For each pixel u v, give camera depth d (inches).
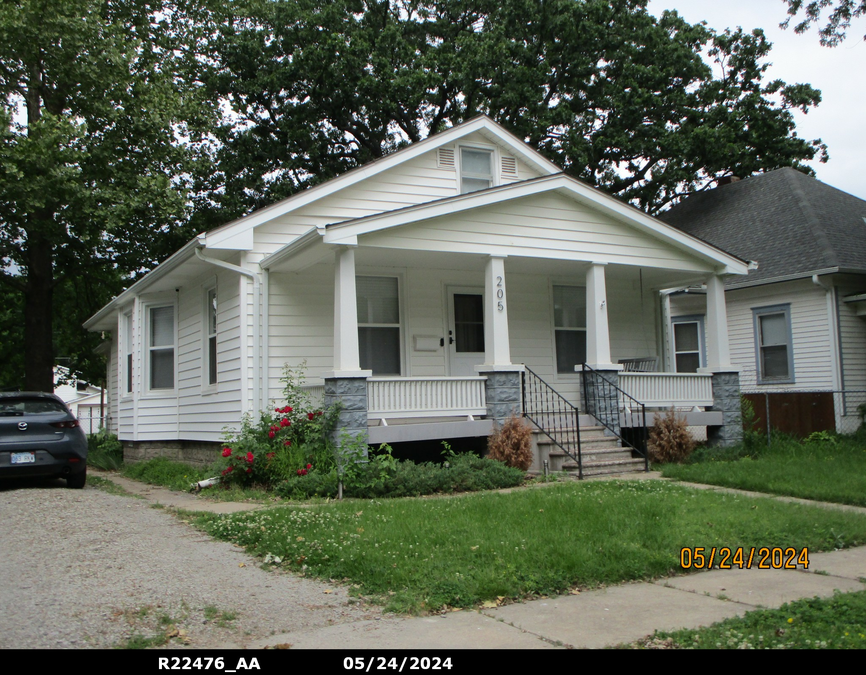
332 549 251.0
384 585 216.7
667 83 1068.5
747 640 172.6
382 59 1001.5
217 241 473.1
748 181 893.2
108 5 866.8
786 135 1090.7
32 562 246.7
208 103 984.9
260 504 372.8
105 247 888.9
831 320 685.9
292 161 1040.2
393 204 542.9
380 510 327.3
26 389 831.1
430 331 551.2
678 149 1005.8
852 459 498.3
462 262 527.5
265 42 1045.8
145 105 781.9
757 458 538.3
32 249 843.4
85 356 1168.8
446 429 463.8
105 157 784.3
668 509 318.0
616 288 635.5
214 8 917.8
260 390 479.8
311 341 504.1
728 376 573.9
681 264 564.1
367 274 532.7
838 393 664.4
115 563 245.1
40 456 420.5
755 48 1094.4
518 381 488.1
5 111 708.0
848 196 839.1
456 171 571.5
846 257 685.3
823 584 228.4
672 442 510.9
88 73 759.1
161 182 775.1
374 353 530.9
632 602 208.5
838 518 310.7
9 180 698.2
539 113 1037.8
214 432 522.3
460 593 207.5
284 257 460.8
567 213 517.3
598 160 1069.8
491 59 1008.2
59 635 177.3
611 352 625.9
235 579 229.3
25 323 845.2
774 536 281.9
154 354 629.6
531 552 243.9
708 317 586.6
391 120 1095.0
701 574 241.8
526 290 593.3
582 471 452.4
